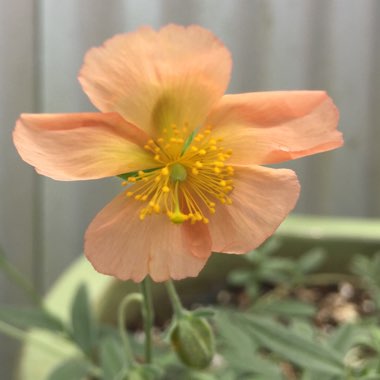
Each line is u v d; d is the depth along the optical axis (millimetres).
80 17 123
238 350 65
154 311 94
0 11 123
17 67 125
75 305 70
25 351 72
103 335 71
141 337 86
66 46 125
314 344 58
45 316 70
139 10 124
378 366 61
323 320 94
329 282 101
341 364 57
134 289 87
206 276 98
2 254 72
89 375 74
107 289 82
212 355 53
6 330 75
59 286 83
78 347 69
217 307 86
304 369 71
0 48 124
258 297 98
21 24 124
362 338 67
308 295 100
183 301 98
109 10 123
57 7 123
